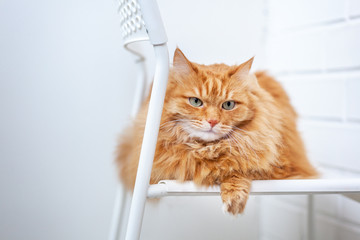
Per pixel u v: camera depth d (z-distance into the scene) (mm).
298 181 612
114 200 1117
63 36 1023
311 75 1132
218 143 634
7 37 960
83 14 1042
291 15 1201
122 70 1103
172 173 642
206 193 610
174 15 1127
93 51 1062
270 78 918
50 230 1045
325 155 1082
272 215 1302
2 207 986
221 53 1213
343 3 1003
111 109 1097
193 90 652
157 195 591
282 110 806
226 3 1214
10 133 982
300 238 1172
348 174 1005
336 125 1043
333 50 1044
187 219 1231
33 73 997
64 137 1046
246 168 625
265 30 1307
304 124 1158
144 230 1164
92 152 1082
